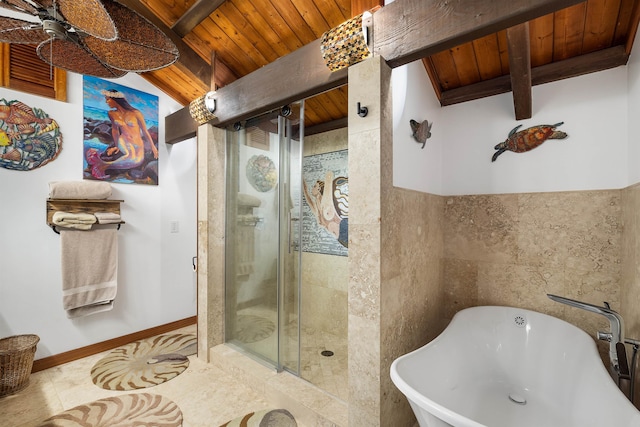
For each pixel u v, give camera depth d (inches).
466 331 75.2
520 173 79.7
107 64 61.8
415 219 71.2
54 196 90.8
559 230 74.3
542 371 70.0
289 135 82.5
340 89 97.0
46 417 70.8
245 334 96.1
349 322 58.6
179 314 128.0
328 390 78.4
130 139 112.3
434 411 41.3
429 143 81.7
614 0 58.9
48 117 93.7
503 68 80.0
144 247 117.0
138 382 85.7
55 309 95.5
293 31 81.7
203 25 87.3
